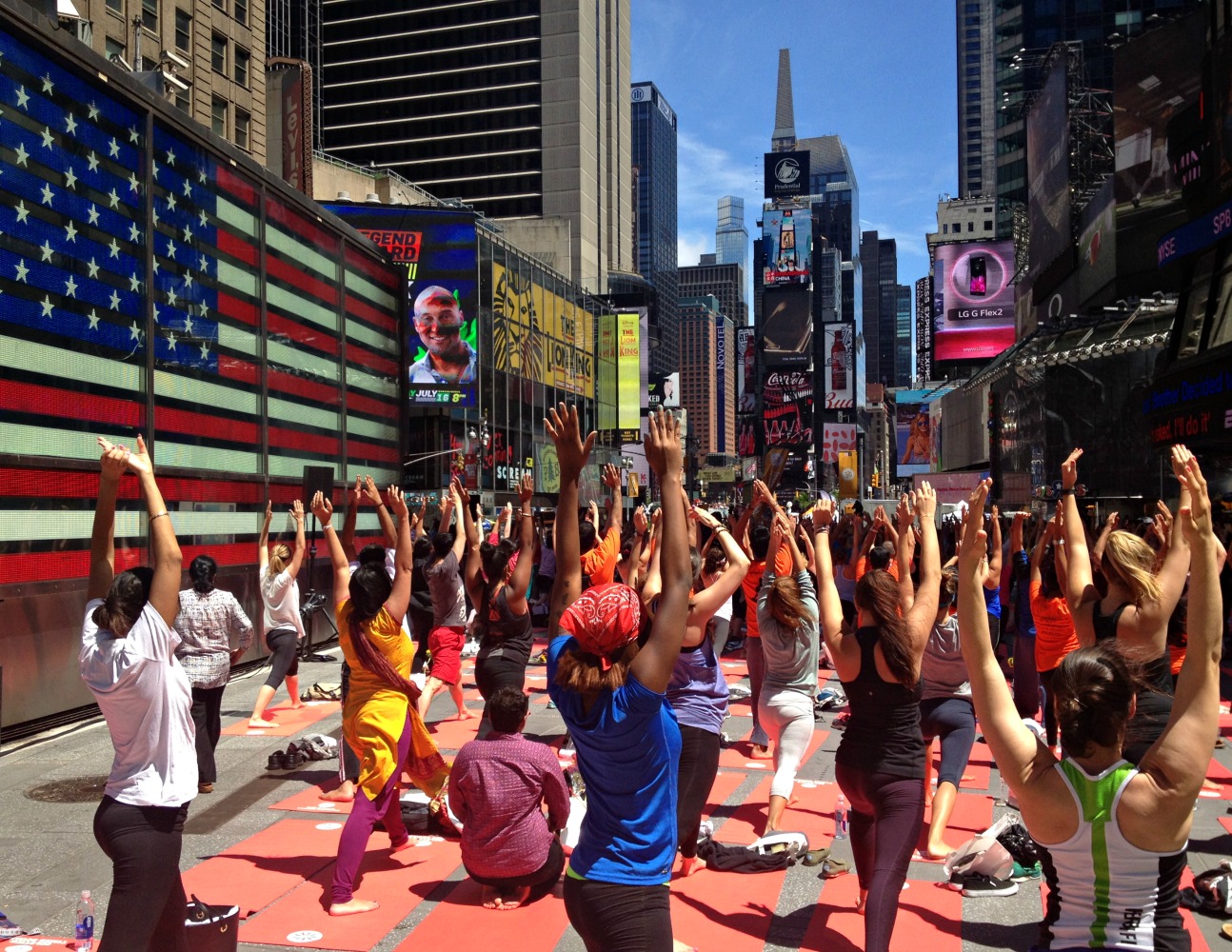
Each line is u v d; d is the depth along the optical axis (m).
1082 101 51.59
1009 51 98.94
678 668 6.14
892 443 162.12
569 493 3.73
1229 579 15.24
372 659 5.88
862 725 4.86
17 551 10.22
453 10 120.44
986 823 7.38
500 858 5.70
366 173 58.09
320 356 18.00
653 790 3.20
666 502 3.27
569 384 61.00
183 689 4.13
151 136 12.78
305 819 7.45
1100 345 39.06
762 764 9.27
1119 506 36.06
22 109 10.59
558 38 118.06
